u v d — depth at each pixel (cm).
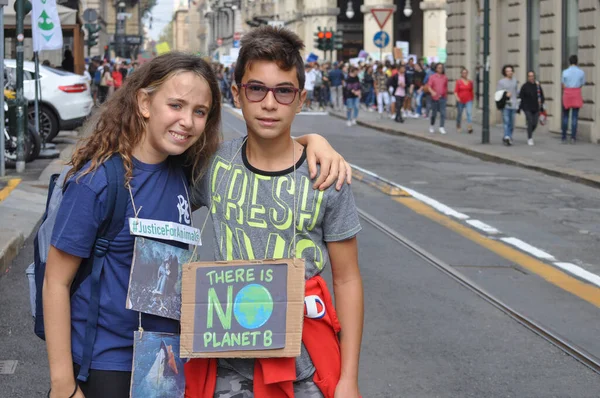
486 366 589
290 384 290
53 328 285
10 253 860
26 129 1596
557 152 1997
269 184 298
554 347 632
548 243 1024
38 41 1638
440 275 846
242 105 299
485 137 2220
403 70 3048
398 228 1094
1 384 539
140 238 291
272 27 299
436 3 5603
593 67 2238
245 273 287
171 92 291
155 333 292
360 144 2323
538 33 2644
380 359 597
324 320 298
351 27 7075
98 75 3528
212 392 295
